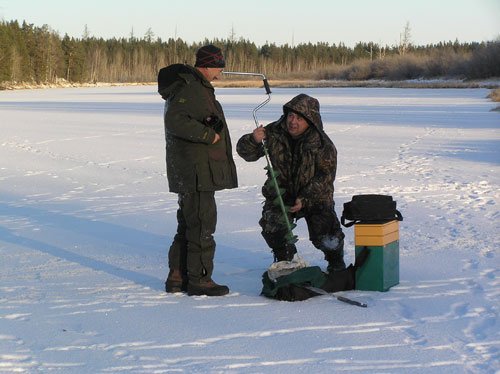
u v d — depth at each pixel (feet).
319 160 19.16
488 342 14.87
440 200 34.14
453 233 26.66
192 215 18.86
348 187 38.37
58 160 52.47
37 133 74.90
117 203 35.09
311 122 19.19
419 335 15.42
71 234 28.09
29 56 390.01
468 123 80.94
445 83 261.65
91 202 35.50
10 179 43.60
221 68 19.36
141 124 87.04
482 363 13.73
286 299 18.29
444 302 17.85
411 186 38.50
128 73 481.46
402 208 32.12
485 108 109.09
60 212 32.91
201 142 18.52
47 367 13.74
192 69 18.90
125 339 15.37
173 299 18.70
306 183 19.38
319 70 395.75
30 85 364.99
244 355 14.33
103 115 105.91
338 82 321.11
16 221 30.94
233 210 32.40
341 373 13.33
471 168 45.21
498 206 32.35
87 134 73.36
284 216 19.11
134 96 197.98
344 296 18.60
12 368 13.67
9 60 354.33
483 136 65.77
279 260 19.88
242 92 218.59
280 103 135.64
